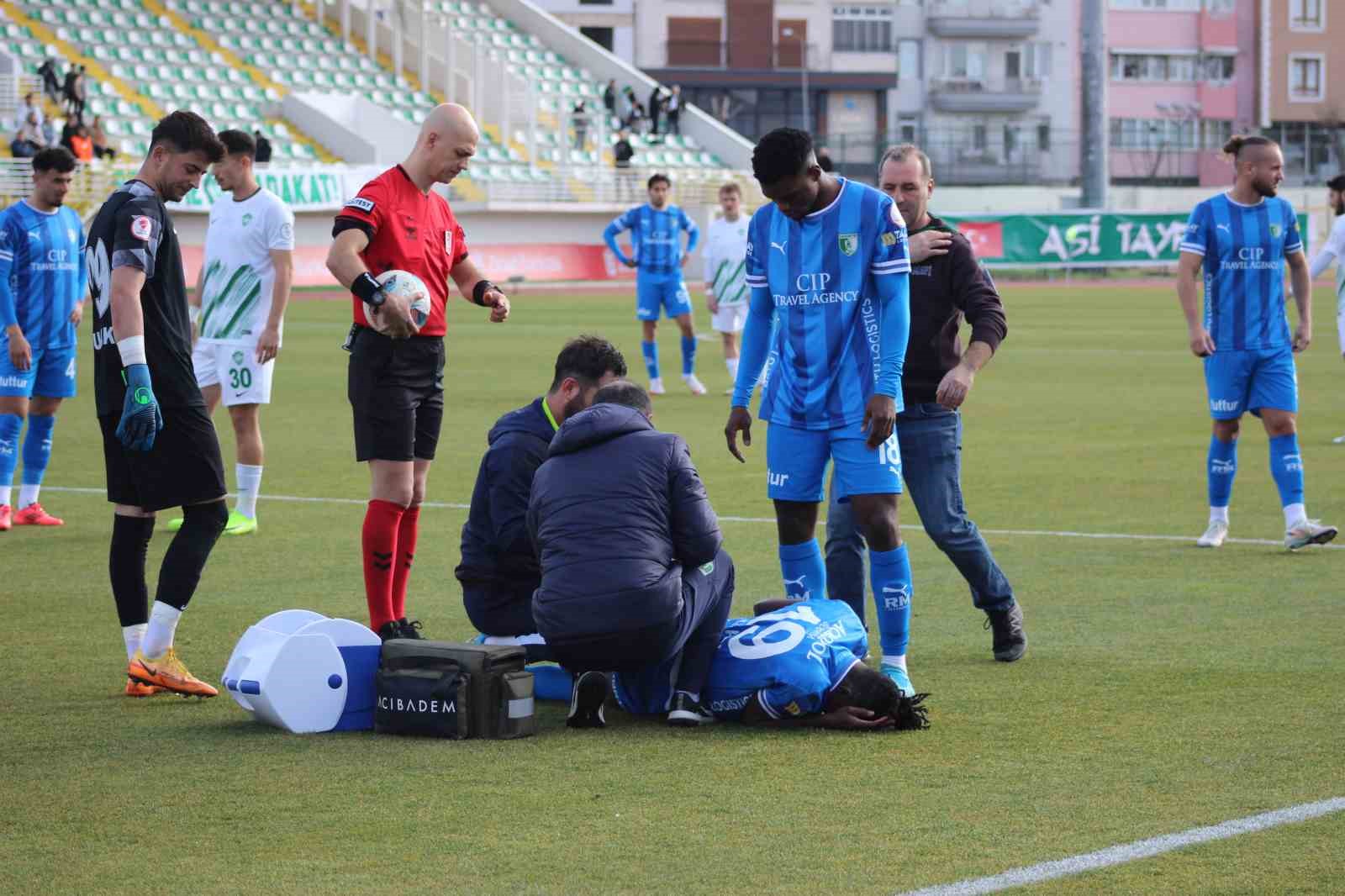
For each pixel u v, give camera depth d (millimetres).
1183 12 175250
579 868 10148
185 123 14609
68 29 104125
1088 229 108062
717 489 28000
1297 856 10227
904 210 15750
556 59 129000
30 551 22500
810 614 14102
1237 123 177750
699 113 127250
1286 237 21859
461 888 9828
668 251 45094
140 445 14203
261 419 39188
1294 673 15328
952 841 10609
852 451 14414
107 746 13125
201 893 9766
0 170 86875
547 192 110750
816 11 173125
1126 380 48969
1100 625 17625
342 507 26359
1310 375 50250
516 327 71438
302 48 114312
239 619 18031
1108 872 9984
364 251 16781
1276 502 26312
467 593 15039
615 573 13344
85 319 71938
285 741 13297
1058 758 12562
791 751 12930
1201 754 12617
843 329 14344
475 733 13344
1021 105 176625
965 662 16078
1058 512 25422
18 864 10297
